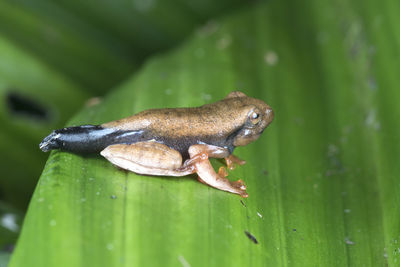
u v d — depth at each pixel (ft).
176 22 0.86
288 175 0.73
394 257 0.69
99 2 0.84
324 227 0.70
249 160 0.72
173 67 0.78
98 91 0.82
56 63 0.81
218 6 0.87
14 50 0.79
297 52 0.82
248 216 0.68
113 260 0.64
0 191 0.78
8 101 0.79
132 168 0.68
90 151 0.68
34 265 0.63
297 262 0.68
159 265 0.64
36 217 0.65
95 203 0.66
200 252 0.65
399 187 0.72
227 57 0.80
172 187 0.68
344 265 0.69
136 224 0.66
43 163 0.79
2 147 0.78
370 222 0.71
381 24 0.80
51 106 0.80
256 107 0.70
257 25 0.84
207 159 0.69
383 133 0.75
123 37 0.85
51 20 0.82
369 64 0.79
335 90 0.79
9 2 0.81
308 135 0.76
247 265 0.66
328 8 0.85
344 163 0.75
